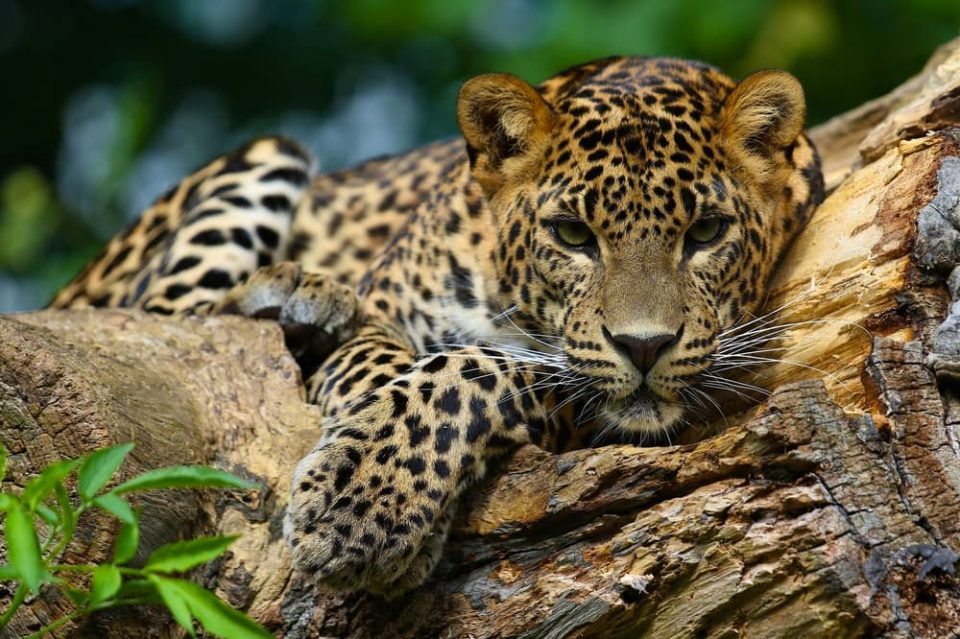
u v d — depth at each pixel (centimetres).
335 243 1312
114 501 598
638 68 1075
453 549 826
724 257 938
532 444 853
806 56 1812
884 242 880
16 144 2345
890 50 1909
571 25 1803
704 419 945
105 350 919
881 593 716
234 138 2322
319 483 812
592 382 922
